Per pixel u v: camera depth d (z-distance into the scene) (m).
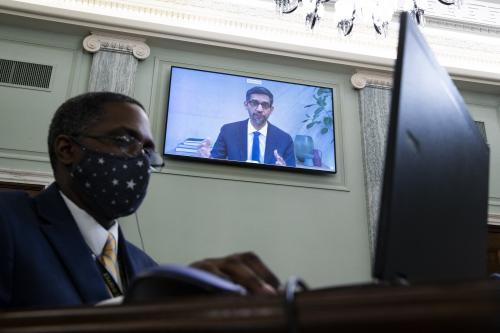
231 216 4.27
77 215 1.20
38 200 1.16
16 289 0.95
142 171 1.32
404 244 0.62
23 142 4.12
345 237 4.41
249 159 4.47
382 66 5.14
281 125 4.70
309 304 0.36
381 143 4.80
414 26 0.73
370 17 3.95
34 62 4.46
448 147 0.76
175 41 4.78
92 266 1.05
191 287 0.50
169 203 4.18
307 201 4.49
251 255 0.79
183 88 4.62
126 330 0.39
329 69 5.14
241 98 4.73
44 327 0.41
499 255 4.87
